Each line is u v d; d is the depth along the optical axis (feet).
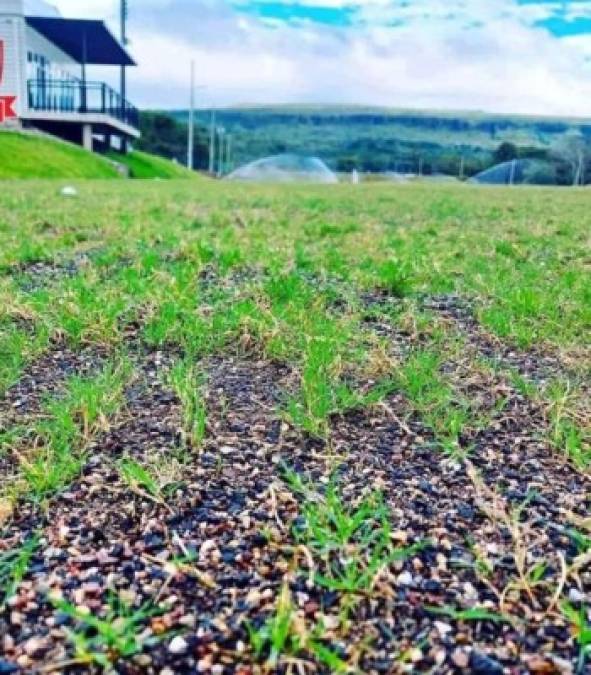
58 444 5.86
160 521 4.94
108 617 4.00
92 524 4.91
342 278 12.09
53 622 3.99
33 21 70.03
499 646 3.86
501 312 9.93
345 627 3.95
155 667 3.71
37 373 7.64
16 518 4.96
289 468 5.64
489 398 7.04
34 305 9.56
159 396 6.98
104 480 5.42
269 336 8.45
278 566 4.46
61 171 60.18
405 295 11.18
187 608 4.11
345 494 5.27
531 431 6.34
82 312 9.12
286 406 6.72
